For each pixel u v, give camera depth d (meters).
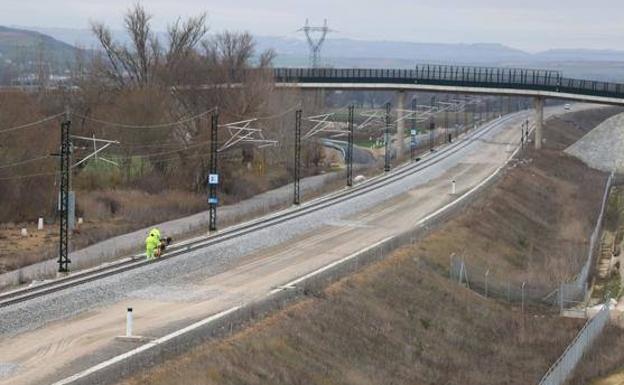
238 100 129.50
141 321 43.72
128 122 112.88
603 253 87.31
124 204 100.12
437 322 56.81
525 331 59.75
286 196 111.88
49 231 87.88
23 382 33.97
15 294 49.94
